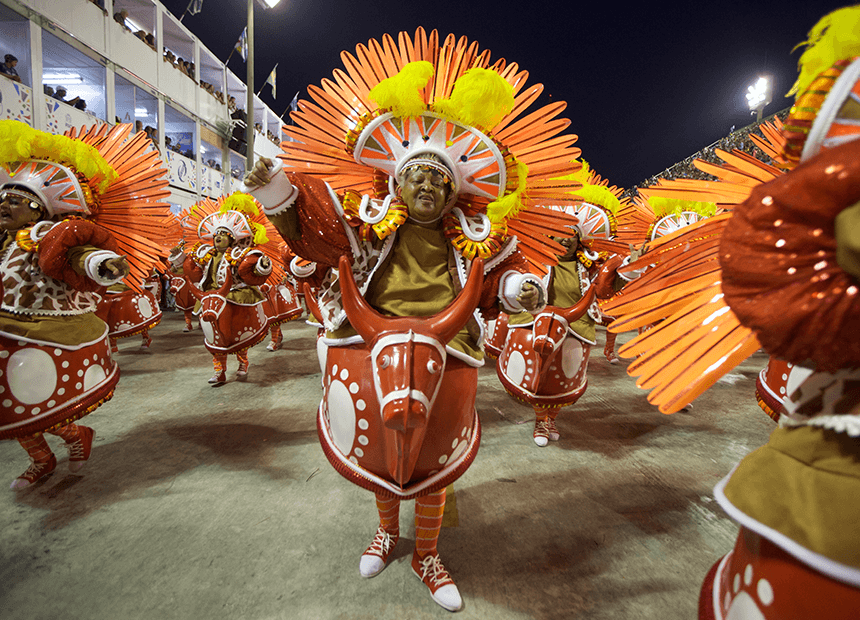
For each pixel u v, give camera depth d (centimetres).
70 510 227
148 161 259
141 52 1114
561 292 302
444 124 159
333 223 154
